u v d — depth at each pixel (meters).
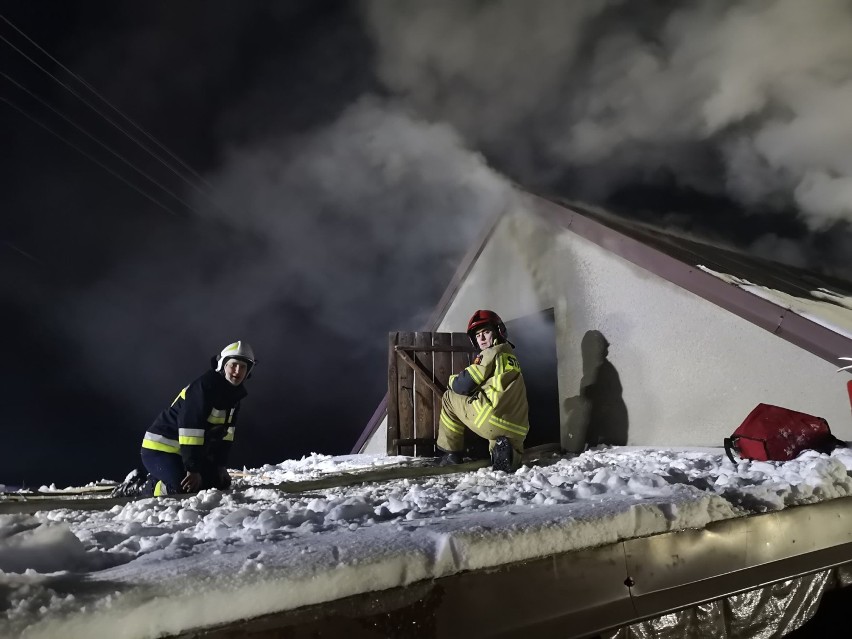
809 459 3.32
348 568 1.47
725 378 4.88
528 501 2.51
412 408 6.61
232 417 4.12
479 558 1.66
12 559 1.52
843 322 4.40
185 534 1.99
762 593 2.30
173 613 1.26
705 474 3.31
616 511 2.02
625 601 1.91
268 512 2.17
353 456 6.77
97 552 1.68
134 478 4.21
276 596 1.37
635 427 5.56
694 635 2.07
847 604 2.67
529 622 1.70
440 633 1.56
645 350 5.54
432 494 2.75
